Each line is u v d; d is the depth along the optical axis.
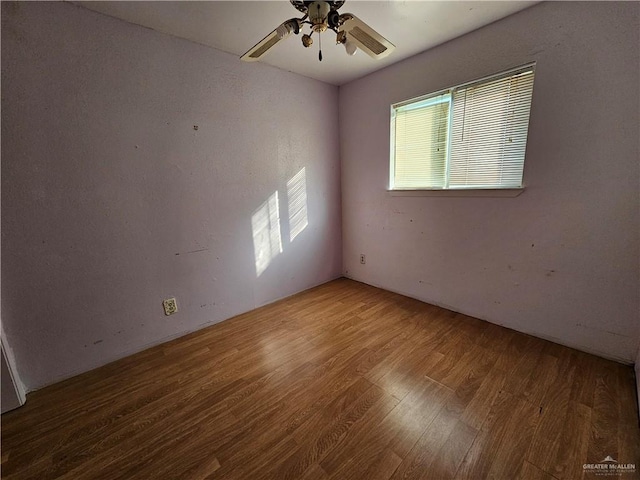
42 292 1.60
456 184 2.26
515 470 1.08
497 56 1.86
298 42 1.99
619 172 1.54
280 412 1.41
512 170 1.94
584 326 1.77
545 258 1.87
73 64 1.56
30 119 1.47
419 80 2.30
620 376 1.55
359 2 1.60
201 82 2.04
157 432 1.31
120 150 1.76
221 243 2.30
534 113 1.77
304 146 2.79
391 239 2.82
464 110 2.12
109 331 1.85
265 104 2.43
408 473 1.08
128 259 1.87
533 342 1.92
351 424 1.32
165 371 1.76
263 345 2.01
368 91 2.72
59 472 1.14
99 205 1.73
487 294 2.20
